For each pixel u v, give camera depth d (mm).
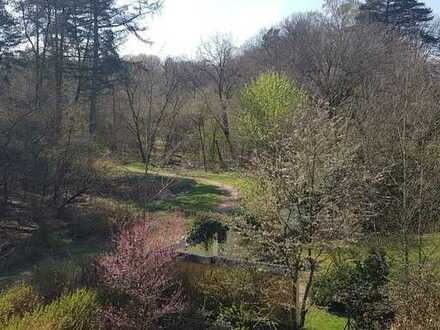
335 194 12641
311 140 12602
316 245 12086
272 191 12555
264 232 12164
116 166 30625
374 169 16500
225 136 47406
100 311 10844
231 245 15086
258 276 13070
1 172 23391
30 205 24078
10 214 23719
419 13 49531
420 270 10945
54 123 25000
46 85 32281
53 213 24203
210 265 13719
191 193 32562
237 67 52625
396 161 17094
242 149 40188
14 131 23719
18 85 30984
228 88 50438
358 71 37094
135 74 40562
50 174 24672
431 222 16500
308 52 43250
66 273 12797
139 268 11523
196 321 12664
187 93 47938
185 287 13531
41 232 21906
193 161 47000
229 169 42031
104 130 37531
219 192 33156
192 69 53312
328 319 13531
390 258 13836
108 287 12156
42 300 11344
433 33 46656
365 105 23297
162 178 30422
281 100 32688
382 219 17031
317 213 12102
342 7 46781
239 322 12875
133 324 11016
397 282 11398
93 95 37594
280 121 28641
